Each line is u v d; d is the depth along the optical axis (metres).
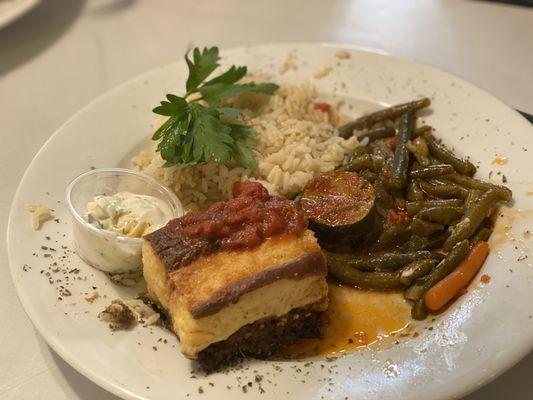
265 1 0.43
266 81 0.32
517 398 0.20
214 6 0.43
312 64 0.34
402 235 0.26
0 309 0.23
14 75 0.36
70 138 0.29
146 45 0.39
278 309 0.21
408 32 0.40
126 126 0.30
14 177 0.29
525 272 0.22
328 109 0.32
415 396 0.18
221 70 0.34
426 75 0.32
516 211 0.25
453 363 0.19
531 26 0.40
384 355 0.20
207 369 0.20
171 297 0.21
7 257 0.24
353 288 0.25
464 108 0.30
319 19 0.41
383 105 0.32
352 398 0.18
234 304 0.20
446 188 0.27
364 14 0.42
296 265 0.21
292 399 0.18
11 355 0.22
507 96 0.33
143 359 0.20
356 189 0.27
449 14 0.41
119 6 0.43
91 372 0.19
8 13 0.37
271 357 0.22
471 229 0.24
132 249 0.24
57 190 0.26
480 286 0.22
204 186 0.28
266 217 0.22
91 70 0.37
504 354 0.19
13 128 0.32
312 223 0.26
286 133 0.30
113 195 0.26
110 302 0.22
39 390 0.20
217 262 0.21
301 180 0.28
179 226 0.22
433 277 0.23
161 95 0.32
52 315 0.21
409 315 0.24
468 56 0.37
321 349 0.22
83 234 0.23
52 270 0.23
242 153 0.28
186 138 0.27
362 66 0.33
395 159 0.28
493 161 0.27
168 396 0.18
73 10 0.42
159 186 0.27
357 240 0.26
